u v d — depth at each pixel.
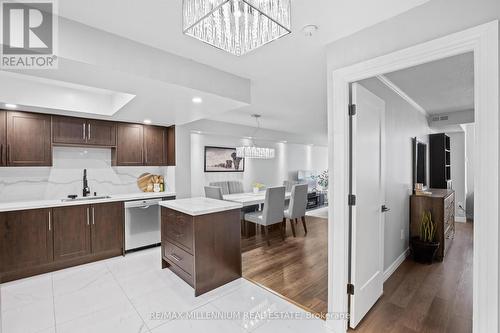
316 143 8.38
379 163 2.28
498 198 1.18
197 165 5.23
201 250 2.39
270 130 6.59
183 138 4.16
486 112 1.22
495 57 1.19
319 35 1.79
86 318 2.00
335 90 1.84
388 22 1.58
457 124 4.38
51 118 3.12
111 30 1.74
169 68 2.06
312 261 3.21
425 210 3.32
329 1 1.42
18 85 2.62
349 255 1.87
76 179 3.54
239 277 2.72
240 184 5.53
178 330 1.86
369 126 2.05
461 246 3.75
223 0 0.98
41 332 1.83
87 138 3.38
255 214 4.20
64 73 1.83
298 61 2.25
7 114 2.83
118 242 3.40
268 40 1.23
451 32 1.33
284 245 3.87
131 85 2.10
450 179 5.29
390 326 1.89
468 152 5.80
